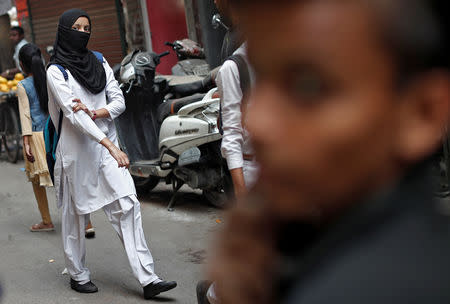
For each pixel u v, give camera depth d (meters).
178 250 4.58
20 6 12.38
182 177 5.42
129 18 10.36
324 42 0.33
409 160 0.35
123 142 6.16
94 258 4.60
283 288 0.37
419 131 0.34
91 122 3.62
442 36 0.33
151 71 5.86
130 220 3.74
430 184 0.35
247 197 0.39
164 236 4.96
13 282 4.19
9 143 10.52
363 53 0.33
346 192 0.35
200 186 5.28
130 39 10.44
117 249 4.79
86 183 3.75
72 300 3.82
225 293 0.38
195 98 5.57
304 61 0.33
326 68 0.33
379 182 0.35
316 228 0.37
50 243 5.12
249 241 0.38
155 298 3.75
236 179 2.49
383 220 0.34
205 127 5.10
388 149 0.34
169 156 5.48
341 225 0.35
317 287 0.34
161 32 9.88
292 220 0.37
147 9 9.95
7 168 8.93
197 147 5.21
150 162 6.04
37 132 5.23
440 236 0.33
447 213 0.35
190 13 9.24
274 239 0.38
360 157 0.34
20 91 5.11
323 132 0.33
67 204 3.86
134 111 6.17
